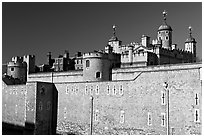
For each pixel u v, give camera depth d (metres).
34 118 68.12
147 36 94.56
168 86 54.59
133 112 58.72
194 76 51.66
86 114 65.94
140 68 68.88
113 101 61.91
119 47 99.38
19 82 92.12
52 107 72.25
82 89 67.44
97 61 73.06
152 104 56.31
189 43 118.12
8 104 79.44
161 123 54.72
